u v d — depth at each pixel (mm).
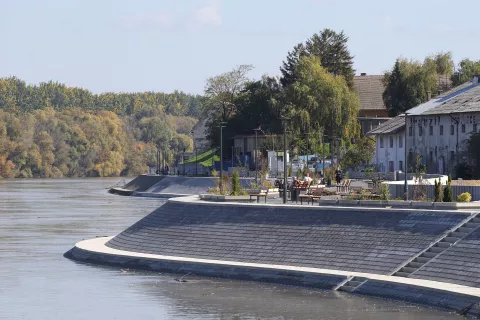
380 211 65688
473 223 60438
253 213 73500
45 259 77562
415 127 138250
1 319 53688
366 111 191375
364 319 50969
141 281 65188
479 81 144625
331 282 60031
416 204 67375
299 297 57906
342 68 196500
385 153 149000
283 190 88750
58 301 58656
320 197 80562
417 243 61219
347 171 138750
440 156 131250
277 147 163125
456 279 55656
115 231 102812
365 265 61875
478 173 120000
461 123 126250
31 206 151375
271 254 67688
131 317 53812
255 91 190375
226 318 52906
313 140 162375
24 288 63281
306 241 67188
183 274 67688
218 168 191125
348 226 66312
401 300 55312
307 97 165000
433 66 173750
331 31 198250
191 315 53875
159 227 78562
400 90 173375
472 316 50406
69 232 101938
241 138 187125
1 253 81812
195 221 76562
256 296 58719
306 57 173250
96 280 65938
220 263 66875
